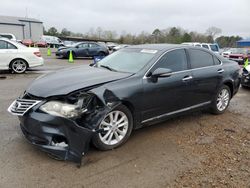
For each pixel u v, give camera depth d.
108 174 3.47
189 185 3.29
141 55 4.96
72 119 3.54
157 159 3.91
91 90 3.81
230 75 6.15
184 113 5.30
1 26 69.44
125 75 4.36
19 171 3.44
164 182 3.35
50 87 3.86
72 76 4.30
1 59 11.49
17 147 4.04
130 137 4.64
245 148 4.39
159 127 5.16
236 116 6.16
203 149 4.30
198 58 5.52
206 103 5.71
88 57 23.64
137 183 3.31
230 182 3.39
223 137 4.82
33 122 3.62
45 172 3.44
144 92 4.37
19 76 11.16
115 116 4.11
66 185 3.21
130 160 3.85
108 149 4.10
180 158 3.97
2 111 5.73
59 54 22.55
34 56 12.16
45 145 3.61
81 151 3.55
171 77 4.81
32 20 79.44
